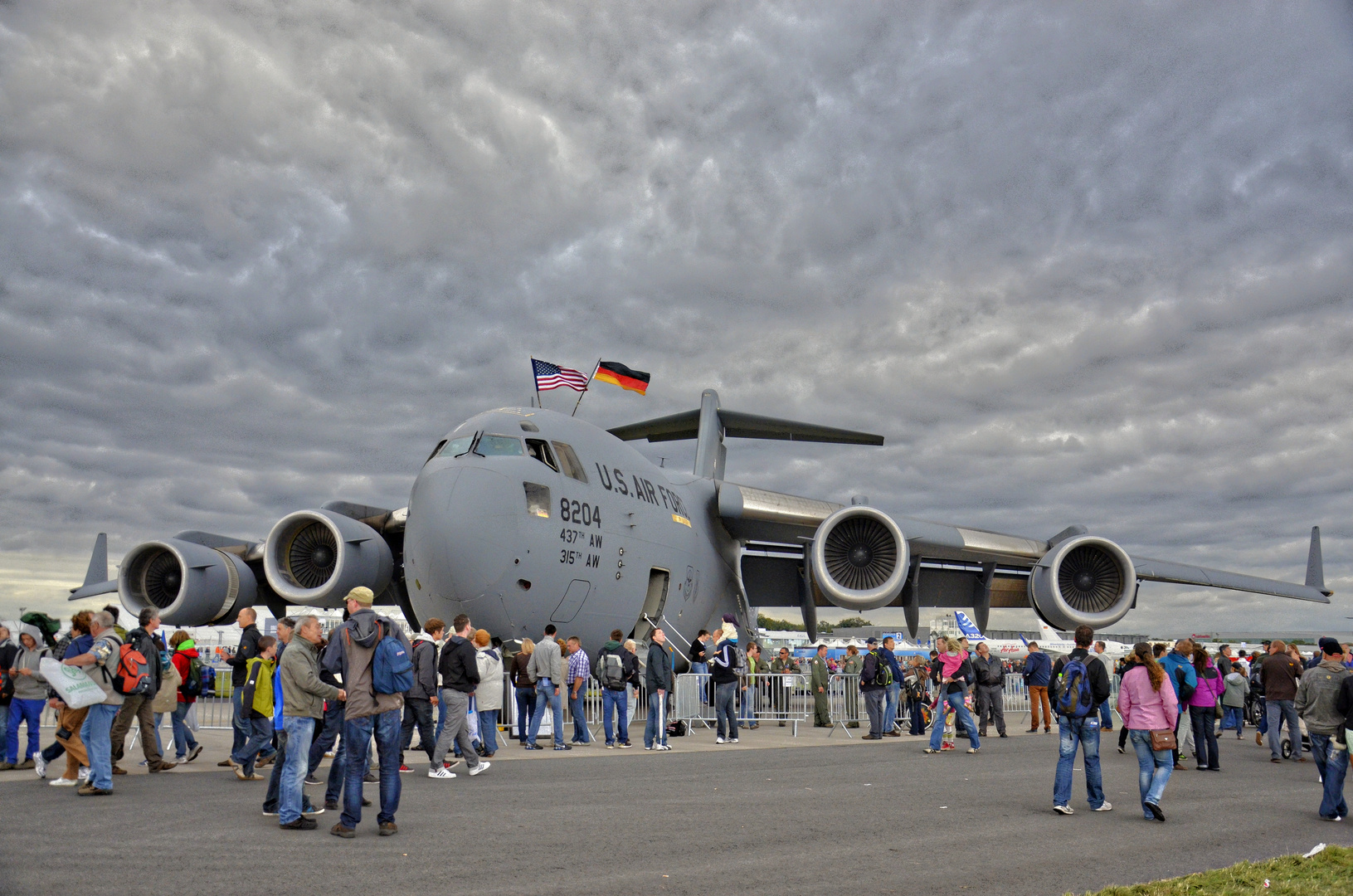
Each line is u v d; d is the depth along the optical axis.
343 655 6.61
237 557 18.53
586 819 7.14
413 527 12.93
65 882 5.01
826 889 5.12
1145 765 8.01
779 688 18.39
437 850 5.99
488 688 11.45
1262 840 7.01
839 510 17.80
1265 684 13.40
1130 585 18.44
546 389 18.56
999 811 8.00
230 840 6.23
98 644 8.19
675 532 16.33
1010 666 39.09
